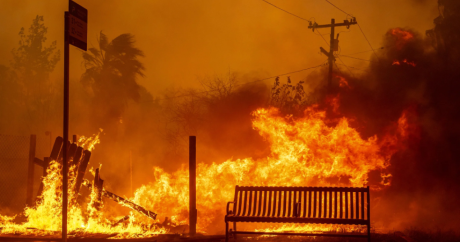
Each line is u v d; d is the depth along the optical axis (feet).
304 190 25.08
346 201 24.12
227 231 24.25
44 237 24.36
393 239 24.97
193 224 27.22
